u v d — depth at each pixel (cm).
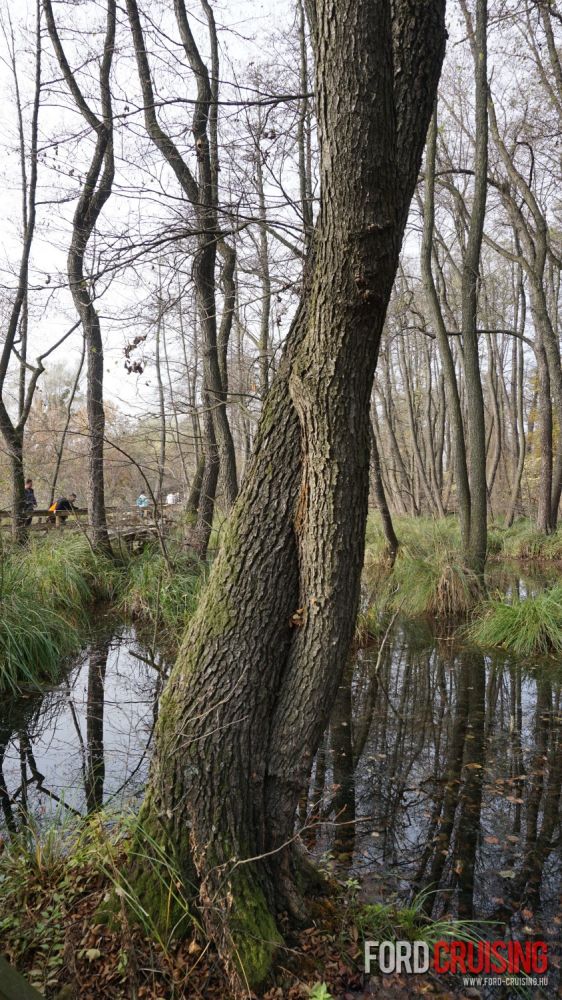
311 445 246
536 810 407
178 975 229
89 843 314
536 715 580
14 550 1034
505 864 345
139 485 1539
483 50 926
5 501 1333
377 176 207
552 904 312
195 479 1151
